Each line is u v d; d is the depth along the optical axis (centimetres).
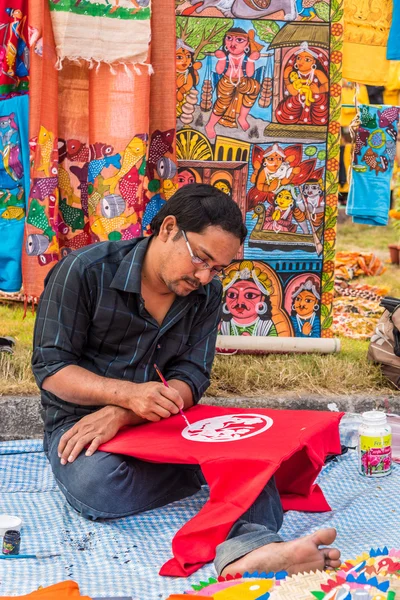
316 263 493
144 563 267
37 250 444
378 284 785
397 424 411
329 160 486
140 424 315
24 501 326
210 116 474
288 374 461
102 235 453
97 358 327
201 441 284
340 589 204
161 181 465
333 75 479
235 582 227
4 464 365
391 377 463
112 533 289
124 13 436
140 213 452
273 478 277
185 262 291
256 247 487
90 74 445
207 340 339
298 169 484
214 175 479
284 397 438
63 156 455
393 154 527
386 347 466
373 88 571
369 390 456
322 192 488
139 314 319
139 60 441
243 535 246
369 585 208
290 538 291
